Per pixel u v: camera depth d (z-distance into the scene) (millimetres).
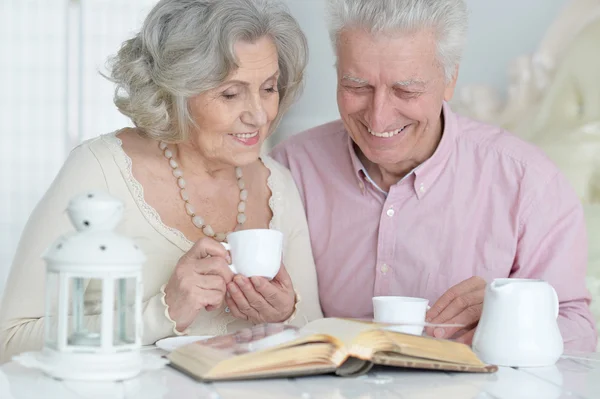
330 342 1179
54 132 5039
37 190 5070
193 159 1792
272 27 1677
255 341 1218
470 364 1253
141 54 1705
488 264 1867
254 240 1496
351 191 1965
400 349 1193
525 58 3287
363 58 1688
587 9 3174
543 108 3150
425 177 1883
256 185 1896
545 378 1252
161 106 1697
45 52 5000
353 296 1954
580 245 1854
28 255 1592
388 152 1773
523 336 1327
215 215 1808
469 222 1881
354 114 1769
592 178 2887
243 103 1671
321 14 3674
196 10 1637
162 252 1729
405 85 1683
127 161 1745
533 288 1344
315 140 2057
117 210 1123
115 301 1631
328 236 1983
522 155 1884
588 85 3057
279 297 1578
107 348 1119
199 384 1134
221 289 1521
